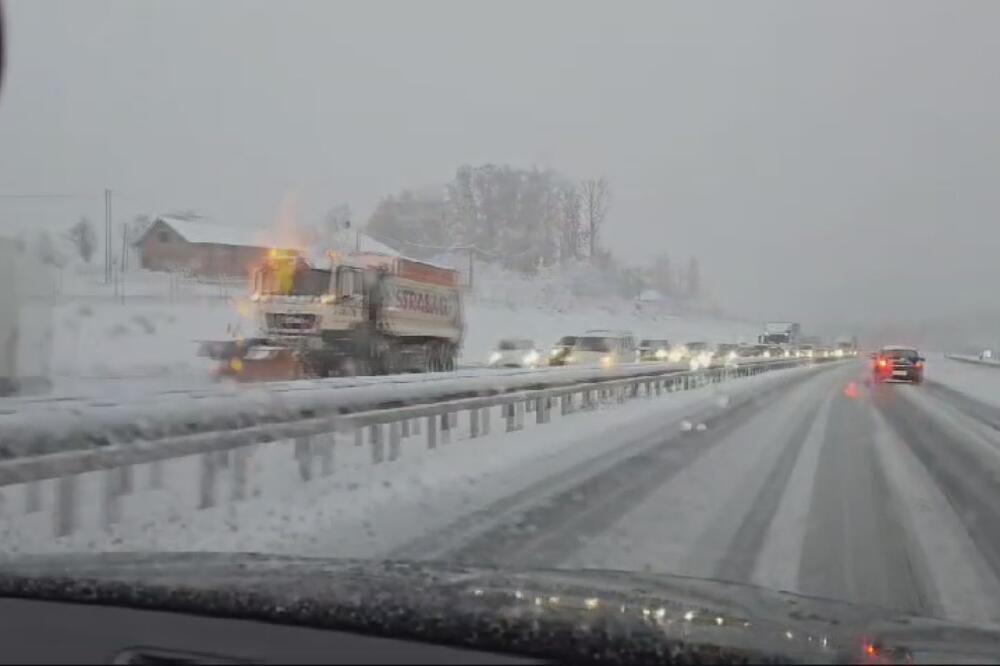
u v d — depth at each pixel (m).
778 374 45.25
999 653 2.91
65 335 23.61
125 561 4.00
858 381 37.72
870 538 7.23
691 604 3.43
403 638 2.72
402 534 7.11
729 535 7.30
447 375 13.09
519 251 83.38
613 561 6.36
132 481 7.98
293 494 8.34
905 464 11.71
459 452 11.66
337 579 3.51
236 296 38.41
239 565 3.86
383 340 22.56
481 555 6.49
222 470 9.17
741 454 12.53
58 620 2.94
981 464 11.86
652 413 18.94
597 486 9.66
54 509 6.91
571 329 61.38
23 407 6.56
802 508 8.52
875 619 3.43
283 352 19.88
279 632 2.79
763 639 2.88
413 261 24.45
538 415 16.06
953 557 6.61
